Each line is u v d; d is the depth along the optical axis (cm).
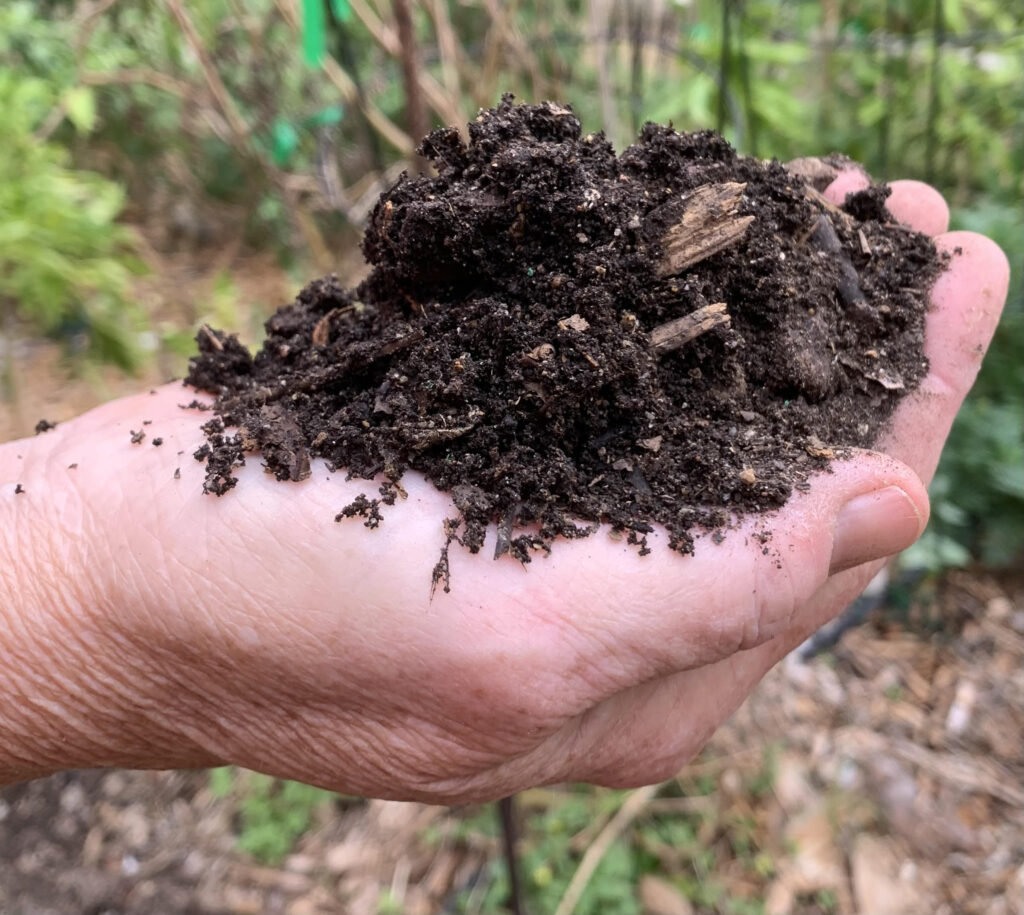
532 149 14
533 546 12
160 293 53
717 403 14
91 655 13
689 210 14
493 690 12
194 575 12
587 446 13
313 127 45
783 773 30
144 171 62
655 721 15
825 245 16
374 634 12
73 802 31
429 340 14
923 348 16
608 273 14
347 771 14
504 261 14
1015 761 31
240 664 13
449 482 13
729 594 12
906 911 27
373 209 15
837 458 13
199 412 15
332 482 13
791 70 54
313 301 17
